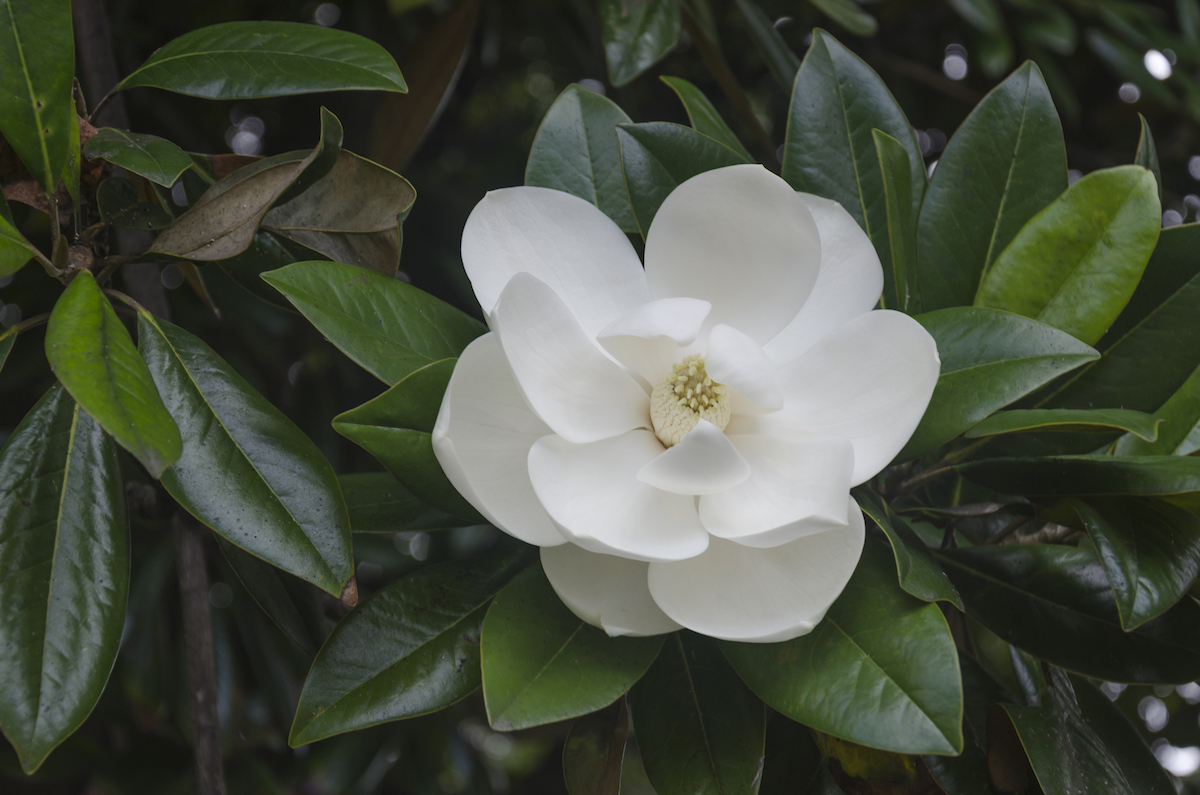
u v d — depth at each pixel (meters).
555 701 0.96
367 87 1.05
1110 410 0.99
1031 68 1.10
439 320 1.03
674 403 1.00
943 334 1.01
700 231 1.00
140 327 1.02
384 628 1.01
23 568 0.98
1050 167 1.09
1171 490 0.99
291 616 1.08
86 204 1.05
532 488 0.98
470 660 1.02
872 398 0.98
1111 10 1.60
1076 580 1.06
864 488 1.03
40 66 1.01
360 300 1.01
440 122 1.88
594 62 1.80
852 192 1.10
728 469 0.97
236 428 1.01
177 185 1.16
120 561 1.00
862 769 1.02
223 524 0.99
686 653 1.02
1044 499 1.02
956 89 1.66
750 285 1.01
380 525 1.07
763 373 0.97
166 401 1.01
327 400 1.58
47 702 0.97
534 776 2.09
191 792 1.39
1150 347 1.06
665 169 1.05
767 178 0.98
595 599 0.97
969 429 0.99
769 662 0.98
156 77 1.06
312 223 1.05
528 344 0.98
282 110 1.73
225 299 1.42
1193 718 1.80
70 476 1.00
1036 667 1.12
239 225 1.02
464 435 0.97
